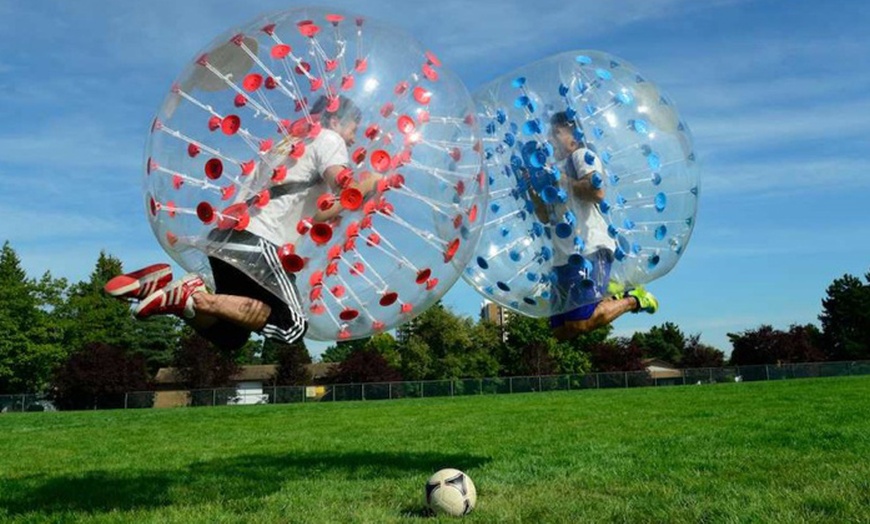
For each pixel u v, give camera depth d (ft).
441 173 14.99
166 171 14.61
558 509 17.25
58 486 23.90
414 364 205.26
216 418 72.18
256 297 13.93
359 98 14.28
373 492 20.89
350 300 15.24
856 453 25.22
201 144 14.24
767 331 238.27
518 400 90.27
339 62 14.58
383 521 16.75
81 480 25.27
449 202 15.19
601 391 117.60
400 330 213.66
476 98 19.58
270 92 14.16
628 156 18.22
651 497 18.53
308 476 25.18
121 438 46.68
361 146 14.15
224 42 14.79
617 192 18.21
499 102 18.98
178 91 14.88
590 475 22.61
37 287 186.91
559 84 18.43
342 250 14.32
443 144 15.07
